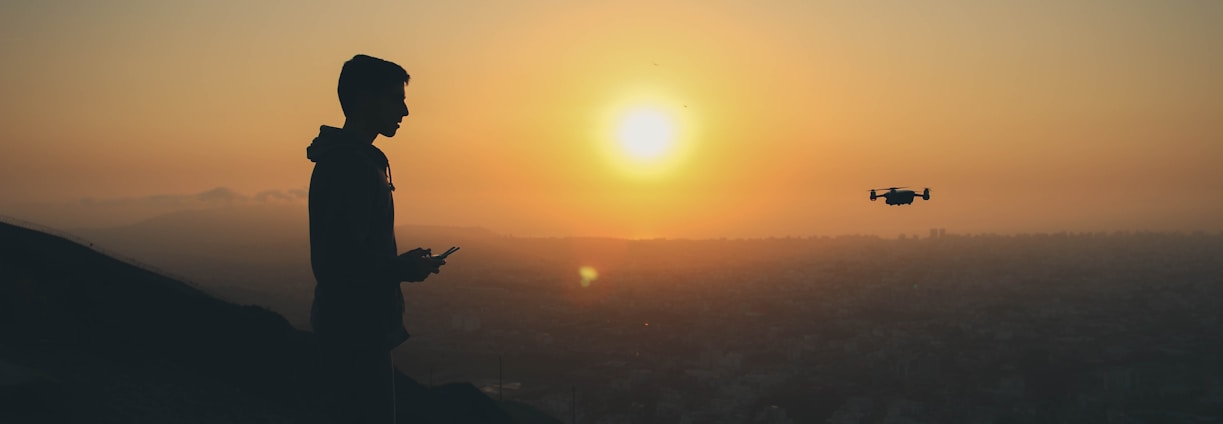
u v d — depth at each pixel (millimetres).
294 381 9734
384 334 3496
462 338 111625
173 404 7699
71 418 6609
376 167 3457
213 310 11359
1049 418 71625
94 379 7848
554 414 70875
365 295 3398
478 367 91875
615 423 69125
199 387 8523
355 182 3291
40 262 11156
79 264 11602
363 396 3459
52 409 6641
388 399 3566
